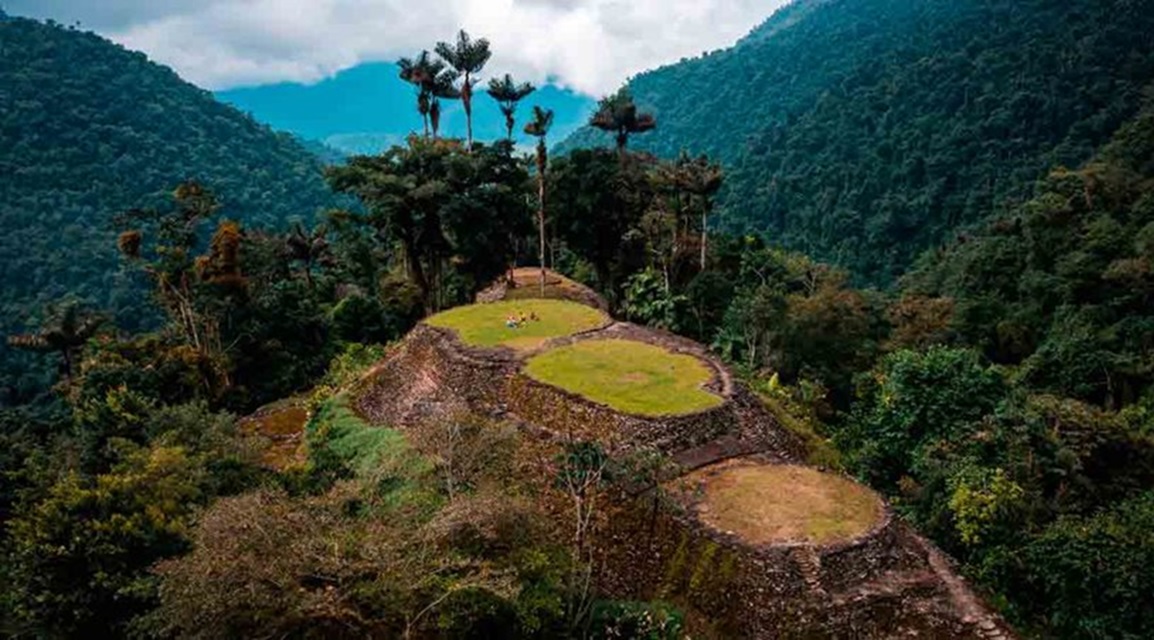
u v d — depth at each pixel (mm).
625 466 19656
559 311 31891
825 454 25938
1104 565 18578
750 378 32969
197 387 37969
